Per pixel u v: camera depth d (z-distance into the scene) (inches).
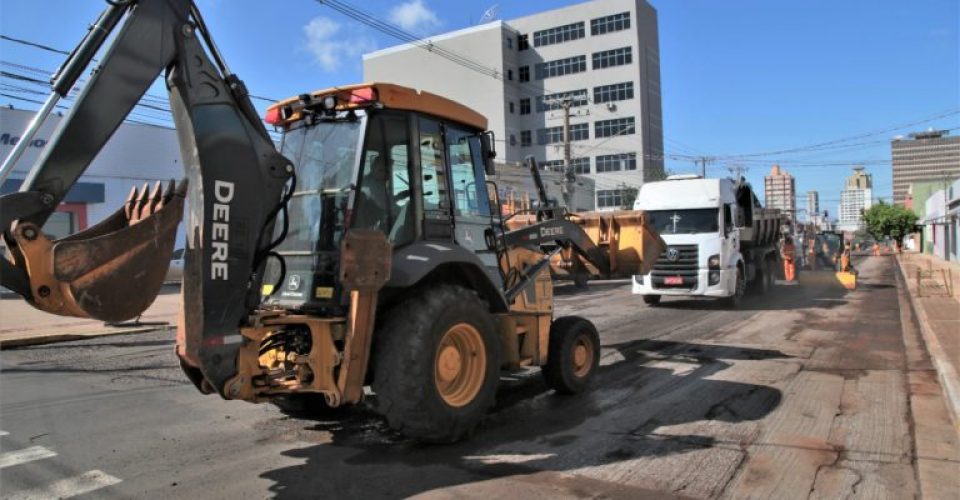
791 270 949.2
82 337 476.1
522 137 2864.2
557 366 275.4
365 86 204.5
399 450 210.7
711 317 554.9
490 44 2741.1
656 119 2810.0
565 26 2787.9
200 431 233.9
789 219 1019.3
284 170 187.5
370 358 203.9
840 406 261.3
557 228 299.0
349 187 201.6
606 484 179.8
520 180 1795.0
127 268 152.1
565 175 1496.1
